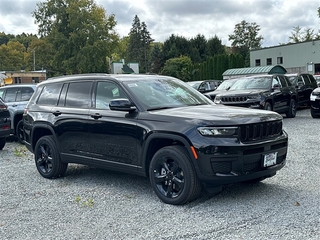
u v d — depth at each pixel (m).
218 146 4.62
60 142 6.61
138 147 5.33
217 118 4.79
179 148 4.96
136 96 5.61
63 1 59.97
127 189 5.95
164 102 5.69
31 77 64.12
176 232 4.12
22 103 11.41
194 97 6.18
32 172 7.56
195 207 4.91
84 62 55.12
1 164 8.55
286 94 14.77
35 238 4.18
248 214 4.55
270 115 5.24
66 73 64.50
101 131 5.83
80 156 6.26
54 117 6.68
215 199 5.20
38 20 60.91
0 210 5.20
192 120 4.86
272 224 4.20
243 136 4.78
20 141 11.57
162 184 5.17
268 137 5.08
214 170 4.66
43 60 88.69
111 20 60.16
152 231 4.19
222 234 4.00
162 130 5.00
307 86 18.23
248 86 14.29
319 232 3.93
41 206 5.31
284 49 49.50
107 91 6.02
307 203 4.86
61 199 5.60
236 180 4.71
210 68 52.72
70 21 57.78
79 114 6.21
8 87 11.90
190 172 4.80
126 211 4.91
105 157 5.85
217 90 15.19
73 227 4.45
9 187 6.42
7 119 9.97
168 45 75.69
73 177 6.95
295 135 10.69
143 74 6.53
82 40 57.81
